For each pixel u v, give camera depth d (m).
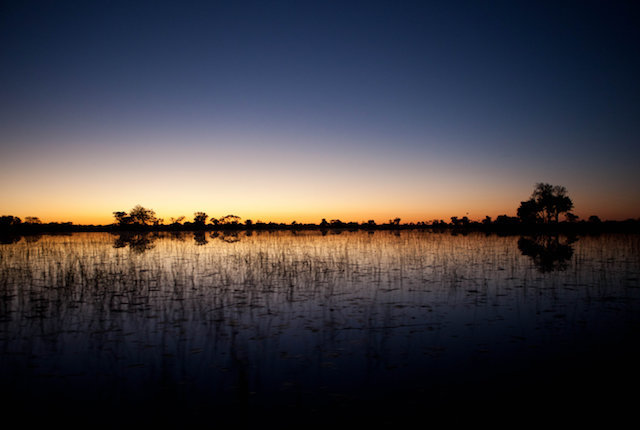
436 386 5.71
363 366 6.45
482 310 10.01
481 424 4.70
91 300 11.43
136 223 81.69
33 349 7.41
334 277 15.16
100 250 27.80
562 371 6.20
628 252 23.84
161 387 5.78
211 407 5.19
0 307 10.68
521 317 9.34
